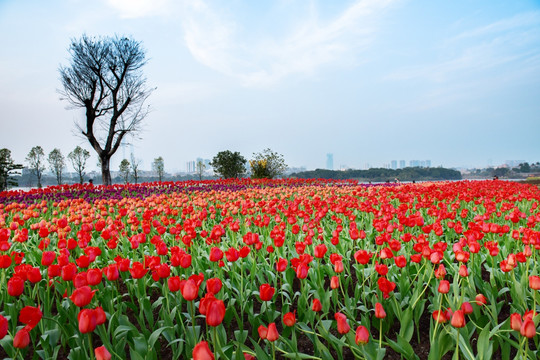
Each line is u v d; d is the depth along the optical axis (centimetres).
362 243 639
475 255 487
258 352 288
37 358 338
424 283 471
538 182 2227
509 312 423
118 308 358
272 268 499
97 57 2670
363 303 445
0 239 502
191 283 280
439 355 295
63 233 587
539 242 431
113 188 1991
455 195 1068
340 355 314
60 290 423
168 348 366
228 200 1230
